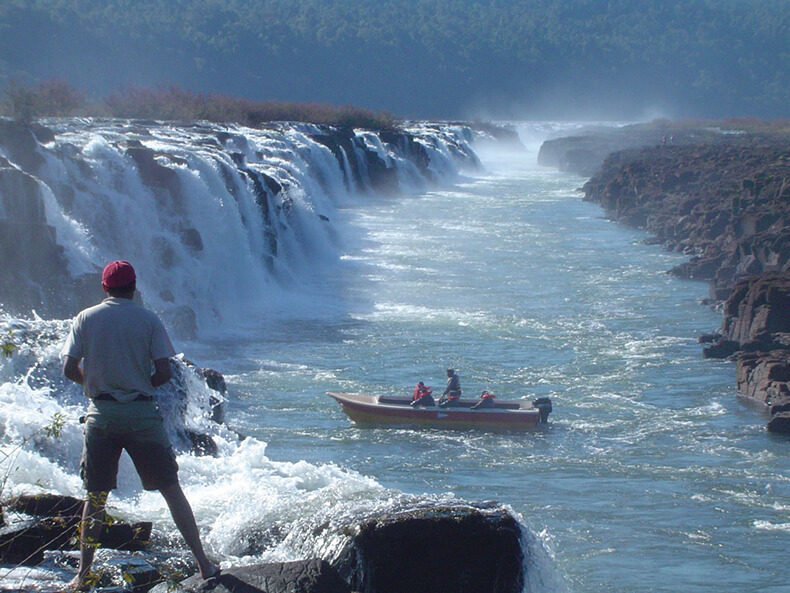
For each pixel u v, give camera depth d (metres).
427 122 109.06
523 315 30.34
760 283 25.62
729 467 17.19
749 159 62.53
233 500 11.75
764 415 20.42
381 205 58.88
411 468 16.91
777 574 12.53
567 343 26.81
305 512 10.70
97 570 8.11
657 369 24.19
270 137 55.38
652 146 89.81
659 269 38.81
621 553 13.12
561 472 16.86
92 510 7.44
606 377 23.44
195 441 15.41
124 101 61.16
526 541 8.98
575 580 12.13
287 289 33.75
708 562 12.88
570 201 63.50
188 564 8.98
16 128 25.97
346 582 8.69
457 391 20.33
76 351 7.31
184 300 27.67
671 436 19.06
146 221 28.45
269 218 36.97
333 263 39.31
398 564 8.65
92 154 28.55
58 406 14.01
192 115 62.34
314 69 170.88
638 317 30.27
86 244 24.83
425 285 34.97
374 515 9.23
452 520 8.77
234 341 26.50
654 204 52.28
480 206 59.88
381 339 26.97
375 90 177.38
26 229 21.06
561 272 37.97
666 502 15.35
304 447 17.81
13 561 8.34
